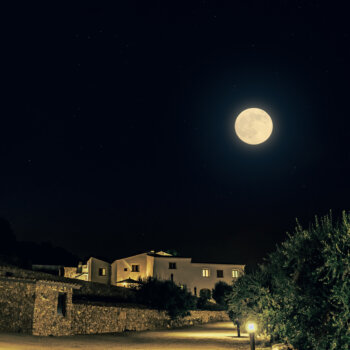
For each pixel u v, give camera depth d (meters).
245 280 26.73
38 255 82.19
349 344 13.54
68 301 31.39
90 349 23.58
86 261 84.81
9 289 26.39
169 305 48.22
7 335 24.66
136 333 38.09
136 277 82.62
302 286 15.78
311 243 16.19
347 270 14.12
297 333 15.67
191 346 28.08
